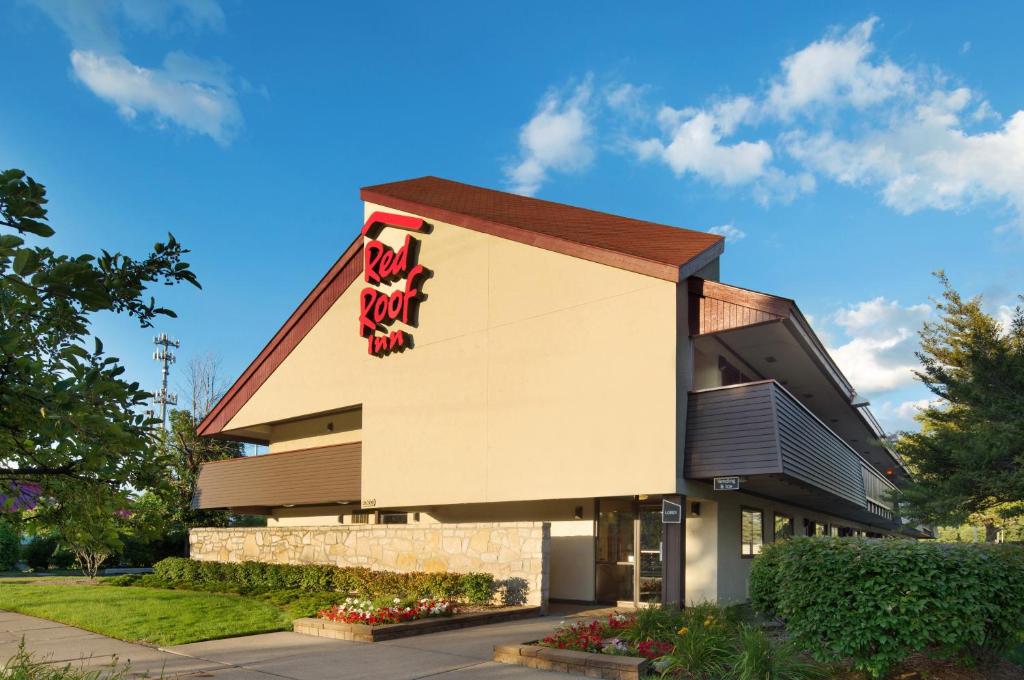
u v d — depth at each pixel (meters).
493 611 12.65
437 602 12.30
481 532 14.69
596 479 13.62
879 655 7.41
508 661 9.09
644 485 12.98
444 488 16.14
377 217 18.64
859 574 7.55
